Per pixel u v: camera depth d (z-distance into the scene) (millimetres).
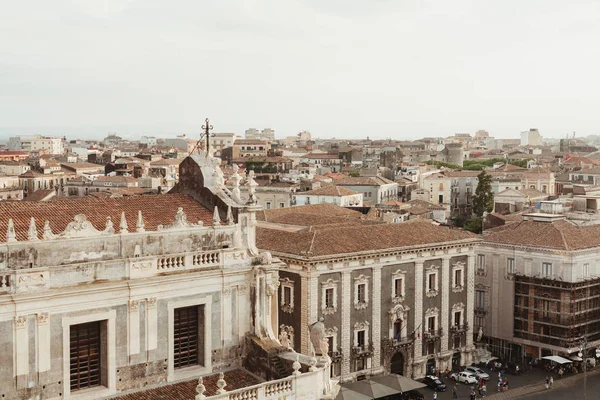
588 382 94750
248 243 49719
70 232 41688
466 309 99375
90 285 41000
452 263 97250
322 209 128500
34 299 39125
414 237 93812
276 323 50188
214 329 47062
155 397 43344
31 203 45406
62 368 40750
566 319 99625
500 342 107438
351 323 86000
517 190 184875
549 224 106938
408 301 91938
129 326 43031
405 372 92000
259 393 43188
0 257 39156
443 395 88875
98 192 160375
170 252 45781
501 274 107000
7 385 38812
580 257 100750
